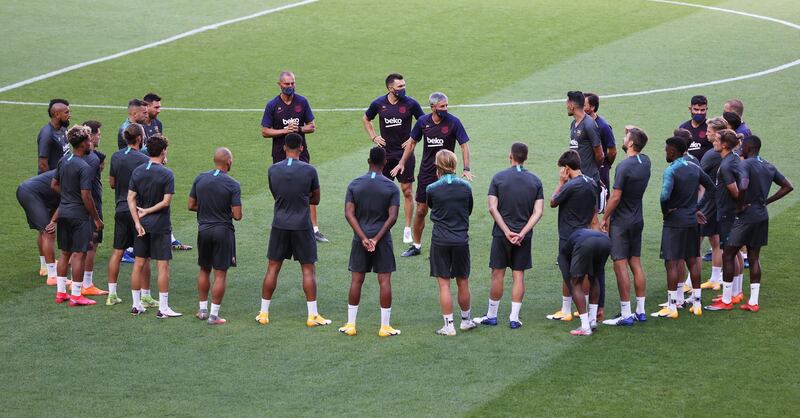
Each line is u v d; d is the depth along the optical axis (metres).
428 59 98.00
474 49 101.38
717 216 48.47
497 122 79.38
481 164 69.31
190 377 39.44
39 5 115.50
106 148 73.62
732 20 113.94
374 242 42.59
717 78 91.81
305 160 58.31
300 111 57.31
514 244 43.53
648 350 41.88
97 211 48.16
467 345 42.59
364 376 39.56
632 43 104.00
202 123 79.56
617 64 96.50
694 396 37.69
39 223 49.16
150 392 38.12
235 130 77.88
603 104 84.06
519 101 85.12
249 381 39.09
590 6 118.88
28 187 49.16
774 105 83.44
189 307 47.25
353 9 115.56
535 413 36.38
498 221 43.62
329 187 65.12
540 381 39.00
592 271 43.38
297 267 52.69
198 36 105.44
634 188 44.31
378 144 57.31
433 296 48.88
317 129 77.94
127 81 91.25
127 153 46.62
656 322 45.09
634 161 44.34
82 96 86.88
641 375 39.50
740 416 36.19
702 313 46.09
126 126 52.12
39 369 40.12
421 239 57.12
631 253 44.91
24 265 52.34
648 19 113.81
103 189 64.69
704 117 52.66
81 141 46.34
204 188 44.22
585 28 109.56
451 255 43.41
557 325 44.91
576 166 43.97
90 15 112.50
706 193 48.47
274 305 47.53
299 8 115.81
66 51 99.81
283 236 44.12
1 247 54.75
